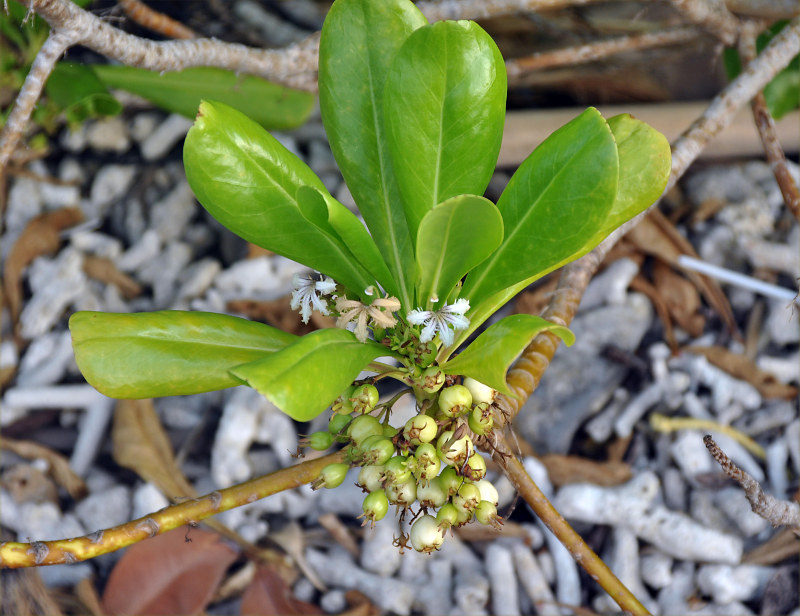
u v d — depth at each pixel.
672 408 0.70
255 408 0.71
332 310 0.32
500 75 0.30
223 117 0.29
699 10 0.54
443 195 0.31
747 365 0.71
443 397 0.29
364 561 0.67
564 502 0.66
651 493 0.66
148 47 0.43
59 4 0.37
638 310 0.73
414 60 0.29
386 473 0.29
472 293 0.31
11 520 0.68
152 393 0.31
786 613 0.60
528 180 0.29
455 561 0.67
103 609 0.62
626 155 0.32
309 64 0.53
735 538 0.63
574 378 0.72
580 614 0.62
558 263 0.31
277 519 0.70
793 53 0.48
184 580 0.63
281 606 0.63
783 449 0.67
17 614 0.59
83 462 0.72
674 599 0.63
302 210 0.29
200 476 0.72
